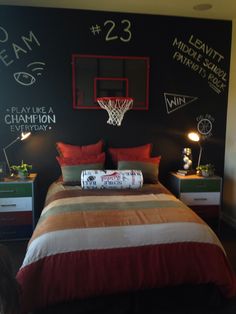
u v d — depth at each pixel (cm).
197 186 336
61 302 180
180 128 371
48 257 179
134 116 360
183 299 202
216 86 370
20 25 325
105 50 343
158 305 200
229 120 371
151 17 345
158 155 371
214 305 202
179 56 357
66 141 352
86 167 314
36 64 334
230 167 371
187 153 361
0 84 331
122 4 313
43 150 349
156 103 362
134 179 291
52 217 214
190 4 310
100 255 181
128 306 192
